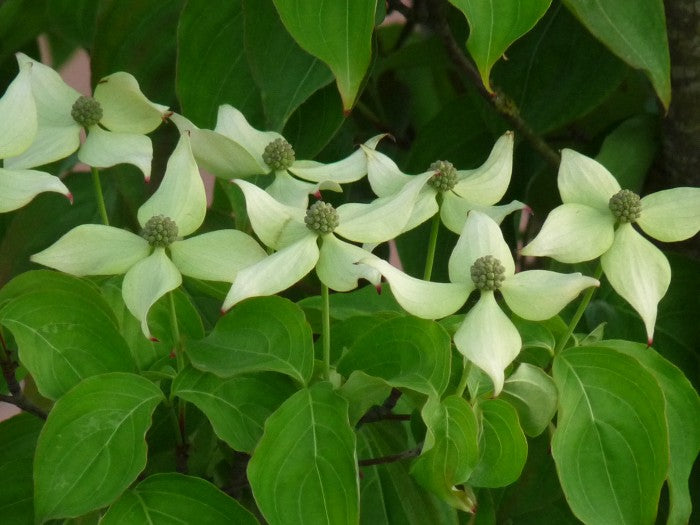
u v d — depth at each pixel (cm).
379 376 67
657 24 78
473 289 65
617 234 67
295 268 65
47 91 71
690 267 84
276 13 81
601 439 68
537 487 77
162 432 71
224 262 66
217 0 84
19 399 68
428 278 70
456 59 84
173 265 65
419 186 66
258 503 64
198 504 66
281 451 65
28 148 69
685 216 67
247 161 71
